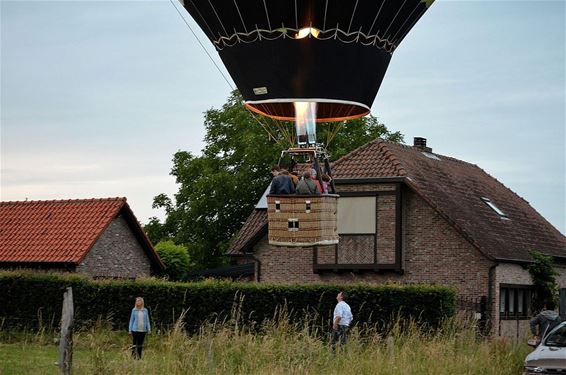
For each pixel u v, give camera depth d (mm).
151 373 18875
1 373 21922
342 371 20797
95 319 36406
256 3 22734
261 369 19844
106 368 18953
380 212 39375
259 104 24125
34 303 37188
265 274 41688
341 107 24266
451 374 21906
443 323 29094
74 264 43625
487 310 37406
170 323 35469
